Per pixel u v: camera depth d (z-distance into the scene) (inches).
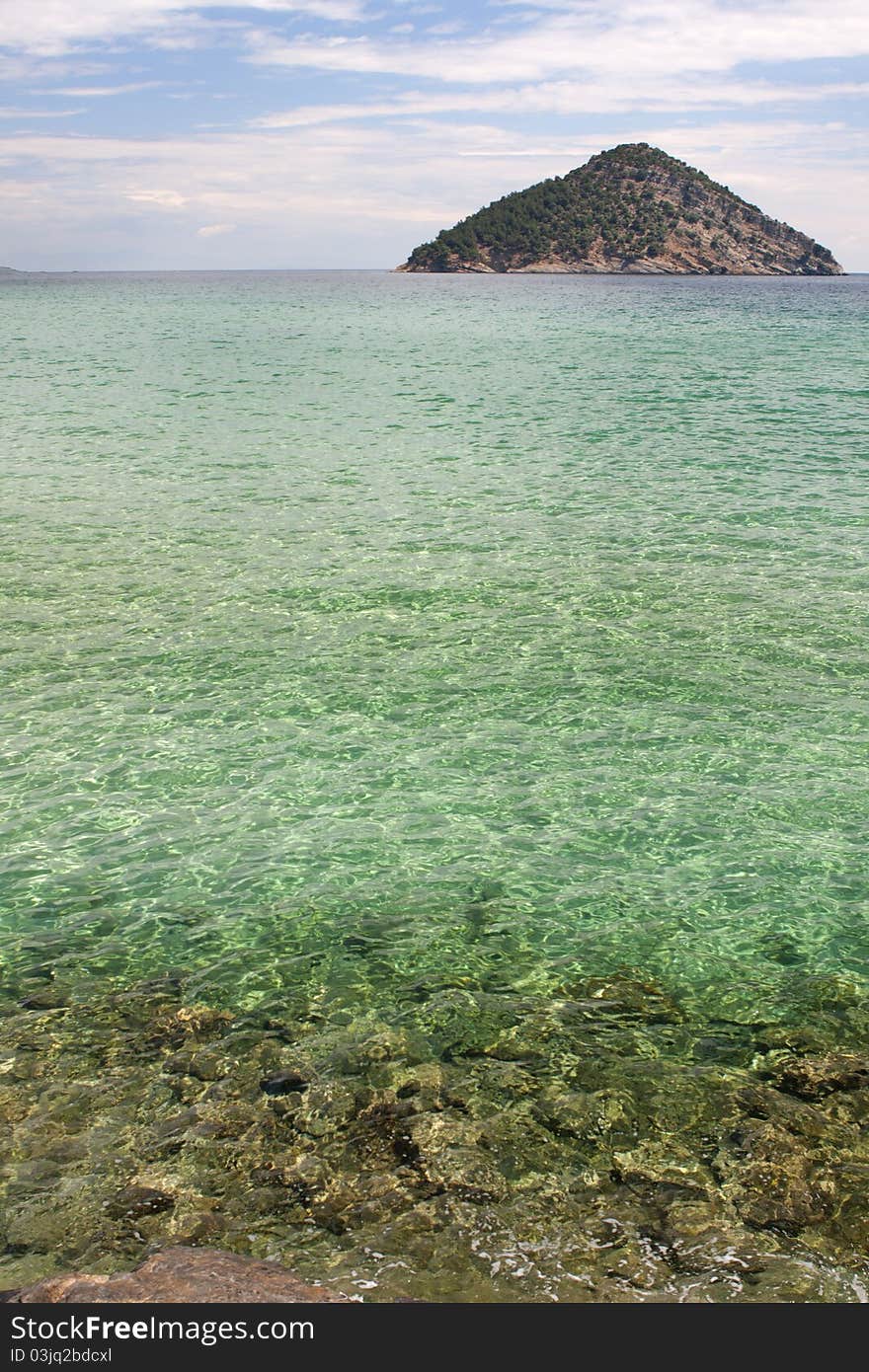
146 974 280.2
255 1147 214.5
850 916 307.4
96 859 338.0
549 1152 213.2
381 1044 250.5
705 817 361.7
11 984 275.3
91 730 426.9
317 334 2628.0
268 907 312.5
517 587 602.5
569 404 1333.7
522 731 426.6
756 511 764.6
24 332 2632.9
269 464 945.5
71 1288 167.2
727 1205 198.4
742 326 2893.7
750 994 272.2
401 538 702.5
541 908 312.7
